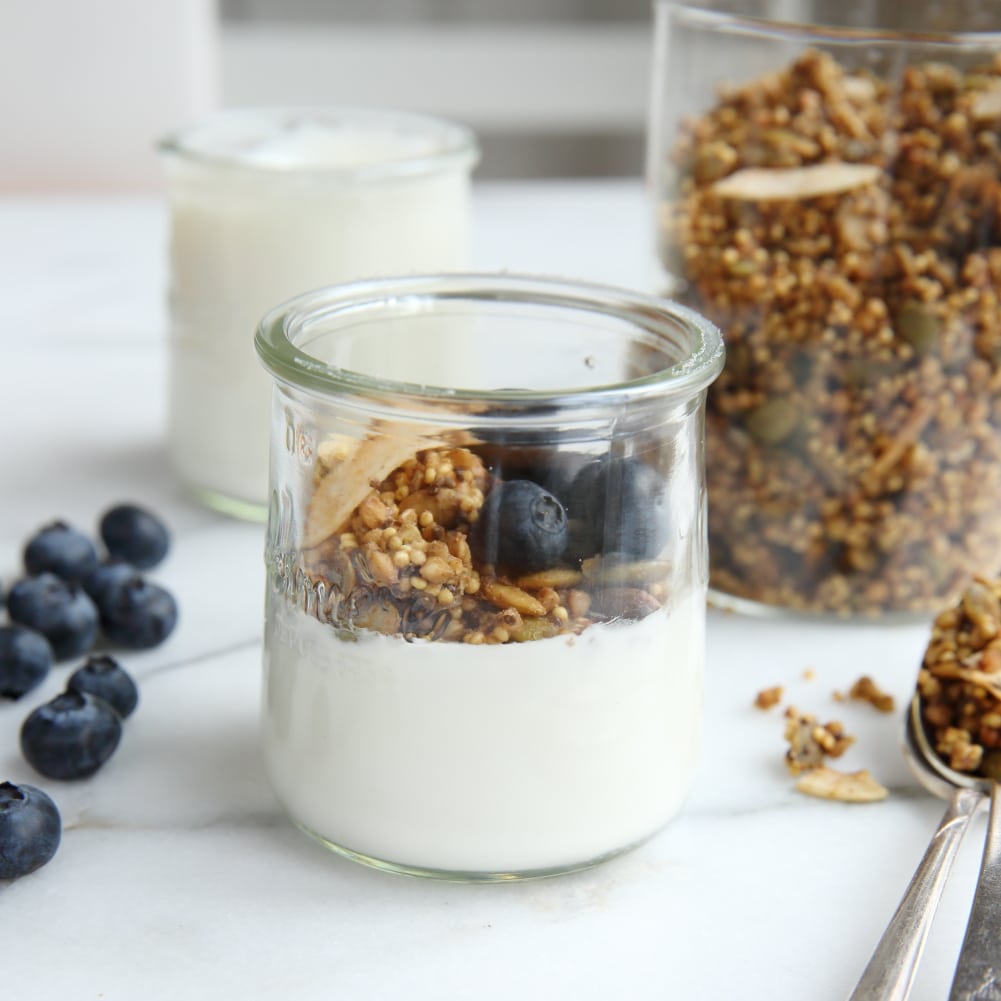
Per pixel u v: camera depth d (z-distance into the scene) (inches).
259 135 22.5
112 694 18.1
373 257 20.9
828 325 19.0
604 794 16.2
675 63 19.7
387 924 16.1
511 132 50.3
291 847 16.9
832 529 19.5
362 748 16.1
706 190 19.3
